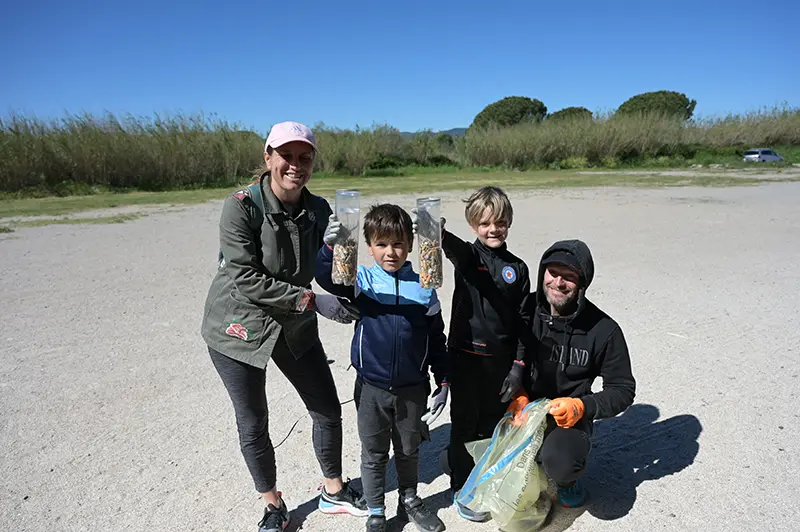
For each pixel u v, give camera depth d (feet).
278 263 9.04
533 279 25.63
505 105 211.41
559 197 59.62
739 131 136.56
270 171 8.98
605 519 10.00
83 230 40.73
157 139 82.74
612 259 28.99
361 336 9.39
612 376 10.03
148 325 19.90
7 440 12.66
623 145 121.80
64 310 21.62
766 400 13.99
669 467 11.44
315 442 10.17
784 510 10.03
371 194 64.08
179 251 32.65
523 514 9.73
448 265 29.17
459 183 80.74
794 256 28.89
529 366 10.43
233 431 13.06
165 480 11.26
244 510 10.39
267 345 9.07
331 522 10.13
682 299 22.00
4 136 71.46
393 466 11.91
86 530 9.88
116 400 14.48
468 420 10.58
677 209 47.88
